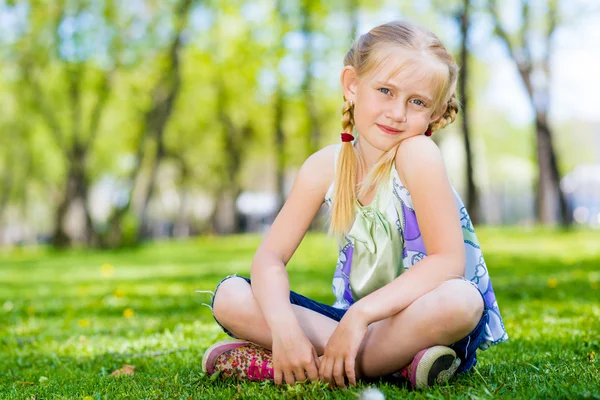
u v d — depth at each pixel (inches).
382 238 97.2
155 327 182.5
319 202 102.1
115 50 877.8
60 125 973.2
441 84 92.2
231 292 96.3
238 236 1156.5
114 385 104.1
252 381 97.2
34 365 135.4
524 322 163.2
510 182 1445.6
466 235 99.3
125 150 1101.1
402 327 87.2
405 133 93.7
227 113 1077.1
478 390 85.0
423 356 86.0
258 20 913.5
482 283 99.7
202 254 621.6
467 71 695.1
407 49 91.0
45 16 874.8
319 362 89.8
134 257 621.9
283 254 100.0
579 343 129.0
